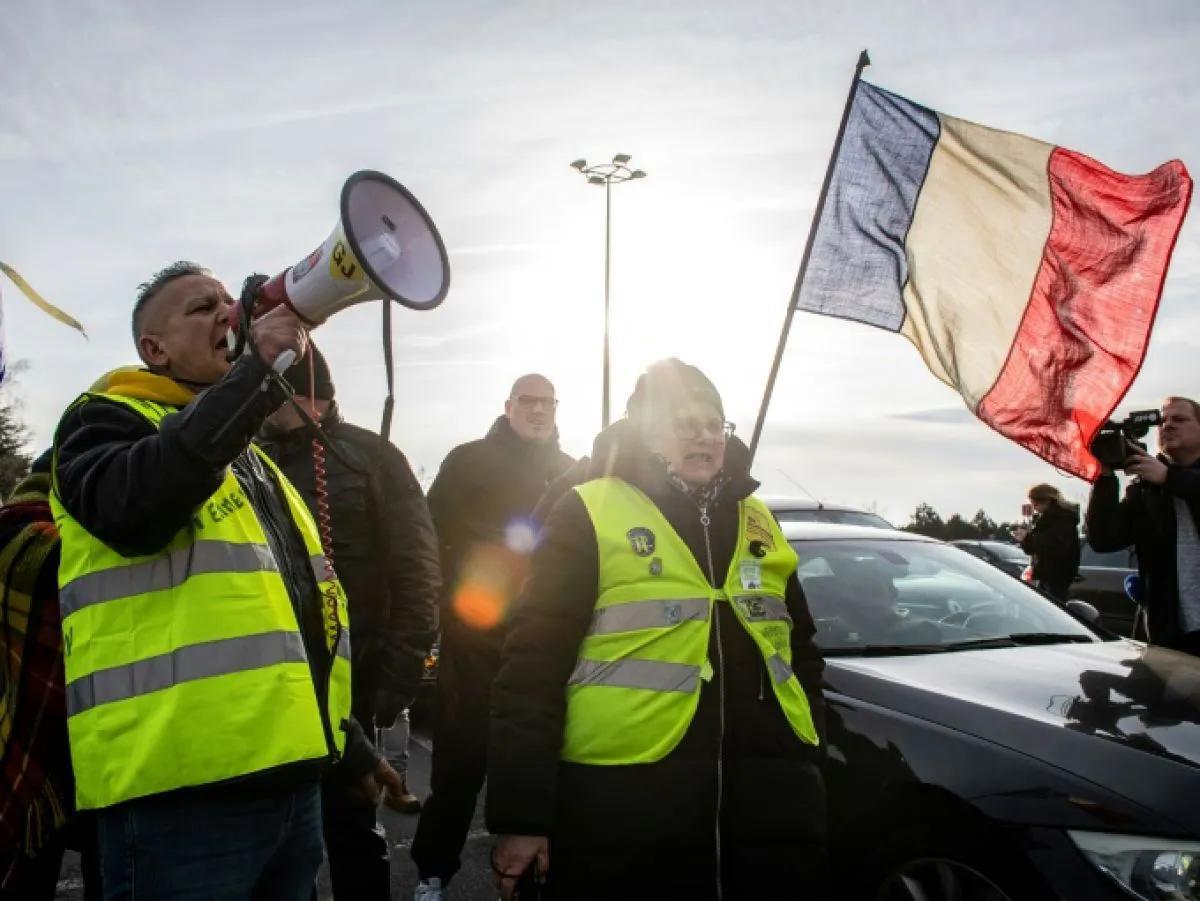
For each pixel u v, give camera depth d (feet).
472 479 12.89
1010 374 12.59
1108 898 7.35
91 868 5.94
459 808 11.61
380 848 9.61
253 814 5.35
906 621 11.49
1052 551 28.17
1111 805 7.65
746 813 7.04
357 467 9.61
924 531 107.55
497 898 12.32
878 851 8.99
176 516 5.05
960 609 12.00
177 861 5.14
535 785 6.82
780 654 7.45
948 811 8.56
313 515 9.23
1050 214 12.59
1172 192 12.24
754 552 7.70
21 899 6.06
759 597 7.51
